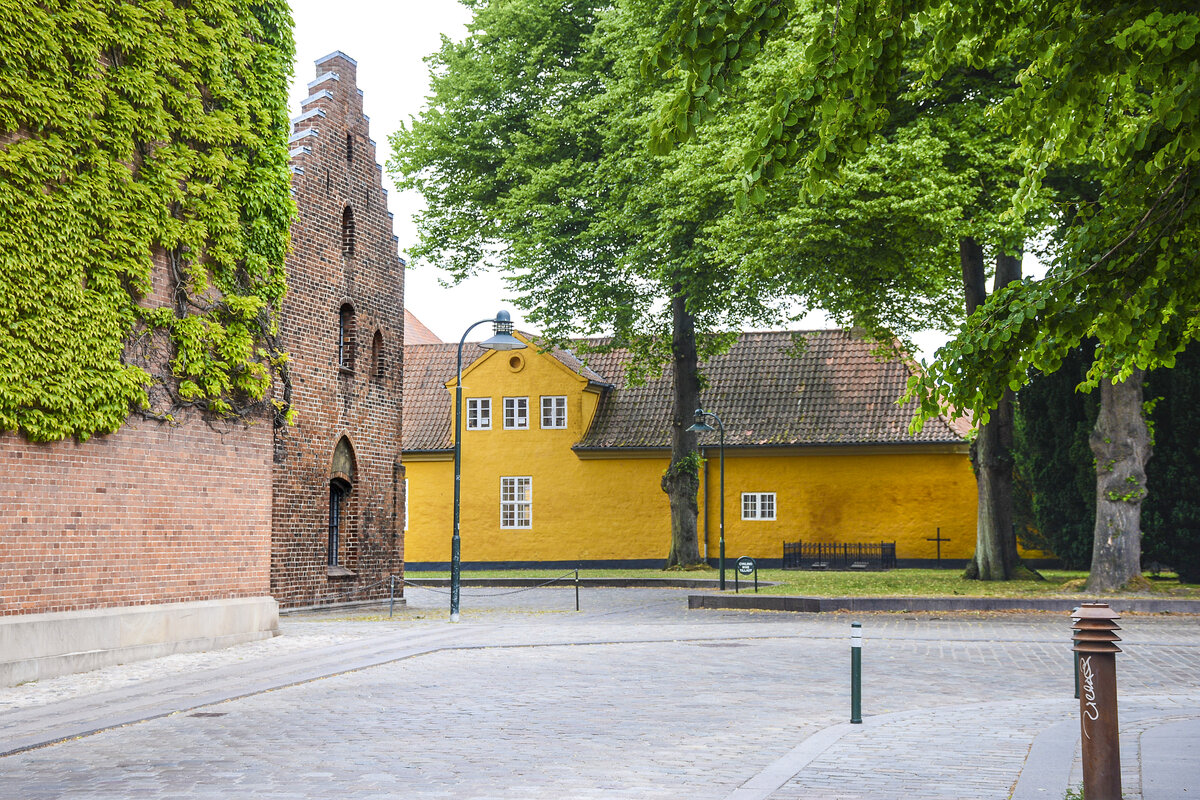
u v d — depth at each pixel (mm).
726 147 23484
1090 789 6684
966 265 27703
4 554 13898
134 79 15859
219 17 17750
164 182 16391
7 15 13891
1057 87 6652
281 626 21078
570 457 45750
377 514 27547
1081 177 22484
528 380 46500
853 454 42219
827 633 19312
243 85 18391
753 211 23453
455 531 23047
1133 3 6148
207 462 17500
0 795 7711
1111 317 6629
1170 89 6188
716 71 6219
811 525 42375
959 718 10383
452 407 47688
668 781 7934
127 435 15906
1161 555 28922
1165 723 9844
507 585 36062
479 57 35062
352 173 26969
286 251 19406
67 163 14750
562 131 33688
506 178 34594
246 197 18250
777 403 44031
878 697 12164
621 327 35312
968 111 23016
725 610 24688
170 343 16750
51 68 14539
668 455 44812
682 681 13469
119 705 11766
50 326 14391
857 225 22672
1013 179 22516
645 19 28062
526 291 34938
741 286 28094
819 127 6551
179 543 16828
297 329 24469
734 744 9375
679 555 38688
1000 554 28141
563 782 7922
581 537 45344
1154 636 18453
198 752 9219
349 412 26453
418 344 51500
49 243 14391
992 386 6801
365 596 26828
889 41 6320
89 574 15156
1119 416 24016
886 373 43844
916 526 41375
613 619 22703
